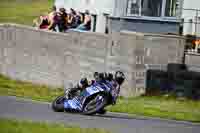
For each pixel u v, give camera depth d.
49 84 81.50
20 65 86.00
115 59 73.50
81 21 89.19
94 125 46.03
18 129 38.50
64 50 79.69
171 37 75.19
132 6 92.69
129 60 71.94
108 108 59.72
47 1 172.62
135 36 71.69
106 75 53.97
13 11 154.50
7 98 63.00
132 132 44.00
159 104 65.31
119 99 68.50
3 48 88.81
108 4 96.06
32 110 53.16
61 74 80.06
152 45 73.75
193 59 75.88
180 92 69.88
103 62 75.00
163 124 51.22
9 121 42.00
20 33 85.94
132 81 71.69
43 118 48.03
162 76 71.12
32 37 84.12
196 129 49.97
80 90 54.22
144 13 91.88
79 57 77.81
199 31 87.81
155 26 91.19
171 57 75.25
